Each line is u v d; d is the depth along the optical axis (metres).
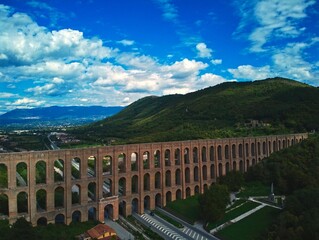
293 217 88.62
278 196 130.62
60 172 160.12
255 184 148.62
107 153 112.81
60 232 93.06
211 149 149.75
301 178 129.38
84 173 107.25
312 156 153.12
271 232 87.69
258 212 114.31
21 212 97.38
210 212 108.38
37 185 97.19
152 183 126.88
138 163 122.19
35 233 78.19
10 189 92.12
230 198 130.38
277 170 143.12
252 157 167.00
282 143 182.12
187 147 138.62
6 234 73.75
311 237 77.38
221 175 148.75
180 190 136.25
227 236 97.19
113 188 114.88
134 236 99.06
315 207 91.06
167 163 138.38
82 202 107.06
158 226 109.75
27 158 95.19
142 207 122.56
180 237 99.94
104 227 92.75
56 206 106.56
